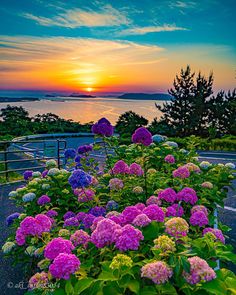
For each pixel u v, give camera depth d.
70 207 3.77
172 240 1.94
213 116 27.98
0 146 19.28
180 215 2.79
